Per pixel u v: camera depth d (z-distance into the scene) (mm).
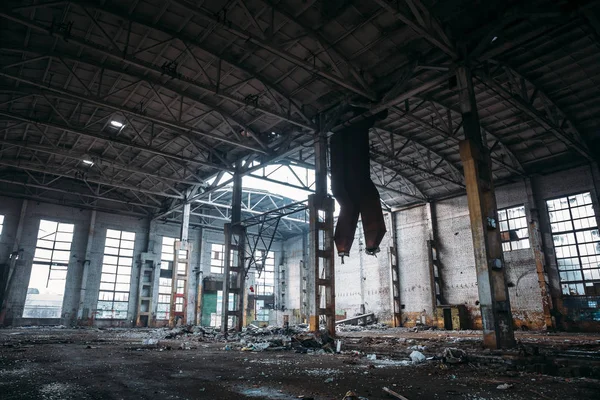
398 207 34188
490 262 11867
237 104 19203
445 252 30312
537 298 24859
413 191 32156
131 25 14055
